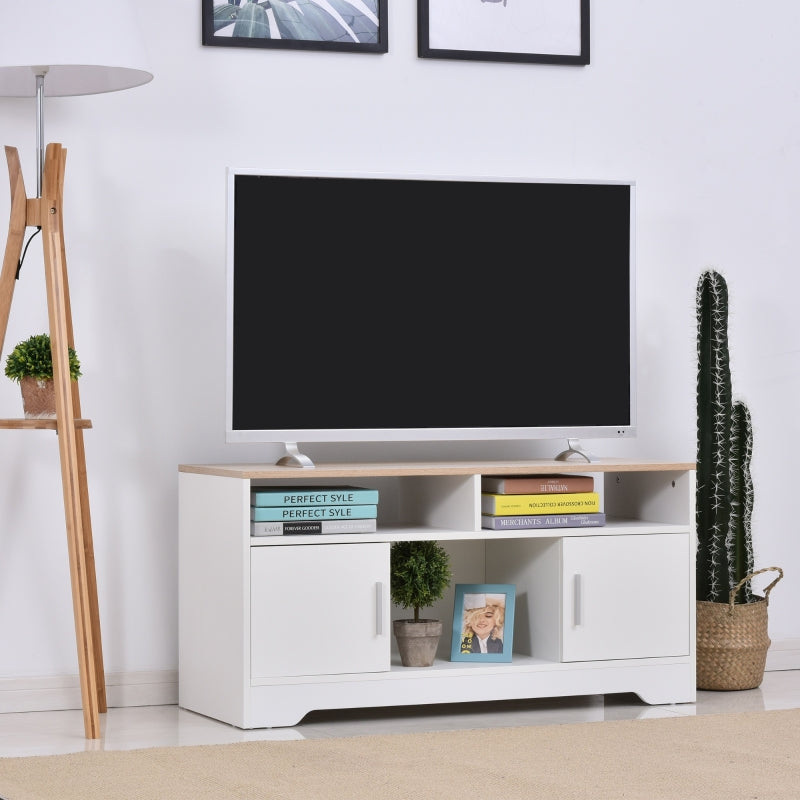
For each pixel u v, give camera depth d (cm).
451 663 375
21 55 334
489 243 396
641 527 382
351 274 384
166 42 401
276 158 411
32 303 388
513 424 399
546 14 434
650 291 446
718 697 398
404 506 410
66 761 308
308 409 380
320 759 310
